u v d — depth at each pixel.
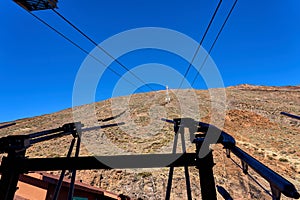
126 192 16.53
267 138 31.34
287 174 18.94
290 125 38.47
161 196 15.71
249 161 2.31
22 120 69.00
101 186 17.47
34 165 2.71
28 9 3.80
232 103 56.19
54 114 72.38
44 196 9.41
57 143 29.69
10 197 2.55
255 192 15.52
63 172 5.51
